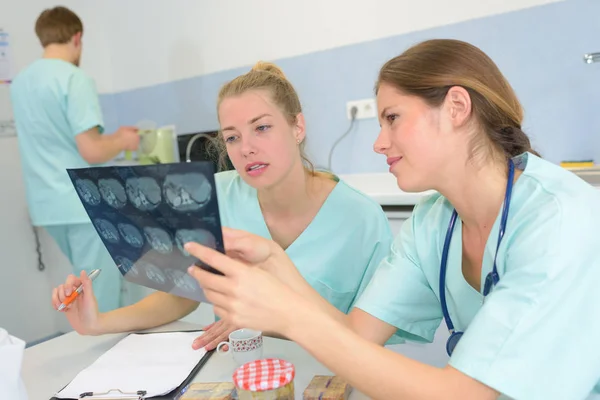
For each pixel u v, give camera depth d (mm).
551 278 665
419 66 771
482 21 2215
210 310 1455
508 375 653
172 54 3225
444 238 967
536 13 2082
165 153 2883
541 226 706
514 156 837
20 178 2998
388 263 1028
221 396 835
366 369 666
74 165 2363
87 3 3387
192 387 878
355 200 1299
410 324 1010
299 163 1217
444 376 665
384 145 809
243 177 1168
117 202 797
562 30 2039
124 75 3479
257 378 764
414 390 654
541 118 2150
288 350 1025
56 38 2326
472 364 661
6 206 2945
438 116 768
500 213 804
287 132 1160
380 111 814
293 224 1304
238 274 683
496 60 2209
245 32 2912
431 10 2336
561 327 665
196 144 3119
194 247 698
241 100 1118
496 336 667
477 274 931
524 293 671
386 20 2461
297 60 2758
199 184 653
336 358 673
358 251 1281
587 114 2047
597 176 1804
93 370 996
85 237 2381
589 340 673
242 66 2963
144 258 855
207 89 3127
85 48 3385
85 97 2281
